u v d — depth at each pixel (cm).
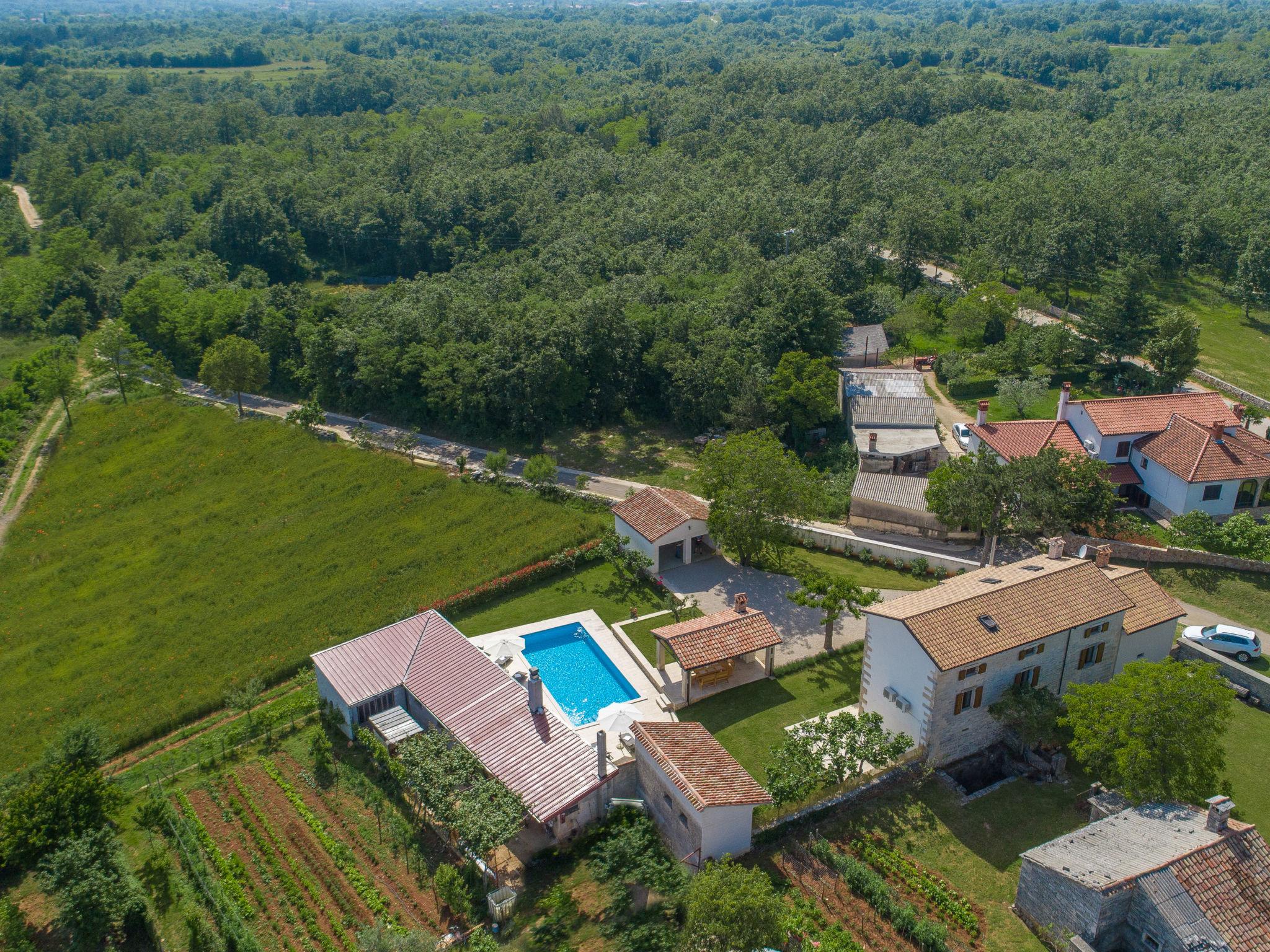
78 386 13050
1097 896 3903
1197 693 4594
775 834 4825
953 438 9569
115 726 6331
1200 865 4016
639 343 10969
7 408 12256
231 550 8588
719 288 11956
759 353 10325
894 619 5278
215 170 19150
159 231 18162
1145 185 13725
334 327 11975
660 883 4409
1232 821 4338
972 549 7562
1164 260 13850
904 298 12788
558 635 6962
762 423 9819
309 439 10738
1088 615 5412
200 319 13512
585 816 5056
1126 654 5719
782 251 13825
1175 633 6016
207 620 7488
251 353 11762
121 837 5244
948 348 12056
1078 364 10950
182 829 5184
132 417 11750
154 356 13000
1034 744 5306
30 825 4934
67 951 4522
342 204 17638
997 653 5112
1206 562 6906
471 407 10675
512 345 10456
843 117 19638
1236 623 6500
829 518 8381
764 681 6234
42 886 4594
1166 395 8775
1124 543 7131
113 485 10194
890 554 7519
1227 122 17400
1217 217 13312
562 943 4306
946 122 18625
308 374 12156
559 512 8644
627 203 15875
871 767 5259
